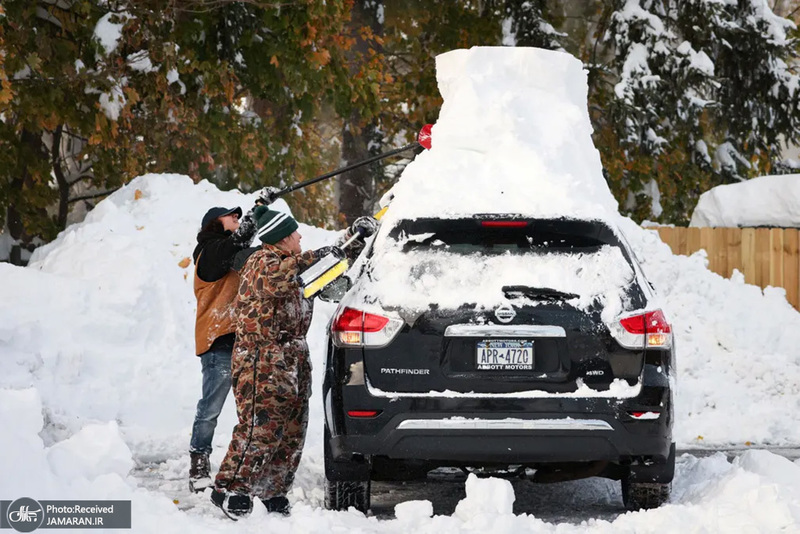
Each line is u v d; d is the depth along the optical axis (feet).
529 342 37.86
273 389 39.32
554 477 41.45
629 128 159.22
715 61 165.99
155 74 113.60
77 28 110.73
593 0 173.78
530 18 158.40
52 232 118.83
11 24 103.14
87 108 111.65
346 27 149.48
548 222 39.29
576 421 37.37
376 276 39.19
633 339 38.06
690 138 167.22
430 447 37.58
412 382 37.88
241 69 129.08
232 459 39.24
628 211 171.22
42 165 116.57
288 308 39.93
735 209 103.55
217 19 125.49
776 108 165.68
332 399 38.68
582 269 38.73
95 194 131.03
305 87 126.00
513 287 38.17
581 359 37.81
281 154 139.95
